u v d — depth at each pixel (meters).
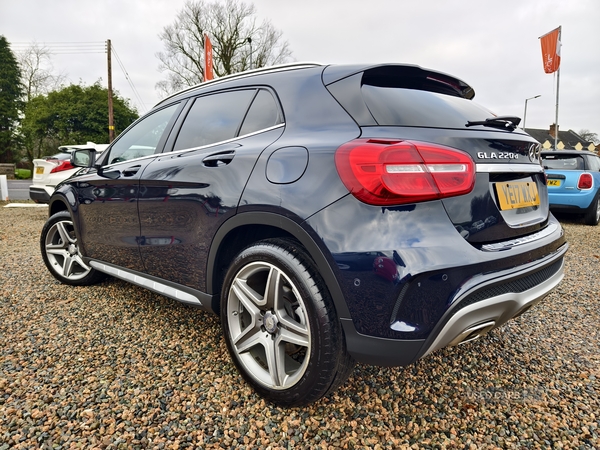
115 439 1.61
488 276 1.50
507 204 1.75
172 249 2.30
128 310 2.94
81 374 2.07
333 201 1.52
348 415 1.78
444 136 1.60
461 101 2.12
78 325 2.67
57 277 3.52
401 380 2.08
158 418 1.74
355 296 1.47
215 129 2.27
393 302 1.42
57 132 34.00
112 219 2.79
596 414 1.83
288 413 1.78
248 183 1.82
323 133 1.70
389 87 1.88
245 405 1.84
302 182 1.62
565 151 7.45
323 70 1.94
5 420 1.71
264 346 1.79
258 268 1.83
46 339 2.46
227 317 1.95
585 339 2.60
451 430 1.71
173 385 1.99
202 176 2.07
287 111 1.92
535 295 1.73
